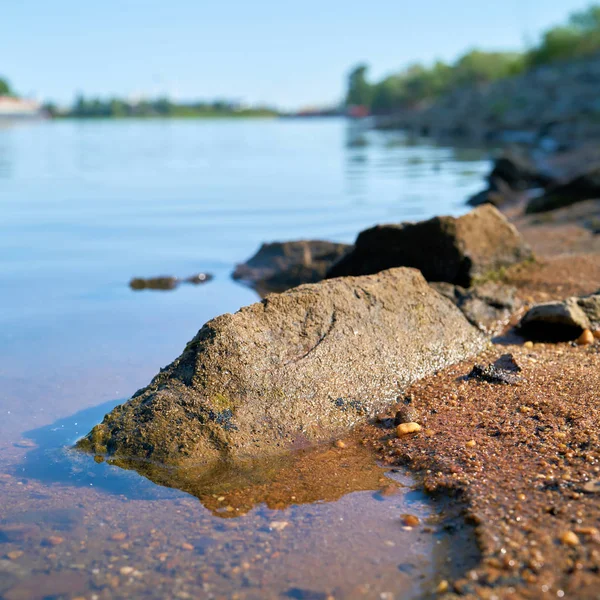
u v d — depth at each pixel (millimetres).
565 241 1548
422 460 648
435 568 502
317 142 7254
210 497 608
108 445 684
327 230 1910
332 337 790
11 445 707
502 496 569
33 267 1474
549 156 4121
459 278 1137
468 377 825
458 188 2916
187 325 1091
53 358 947
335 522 565
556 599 451
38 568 520
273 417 702
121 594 492
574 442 643
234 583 499
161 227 1979
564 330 964
